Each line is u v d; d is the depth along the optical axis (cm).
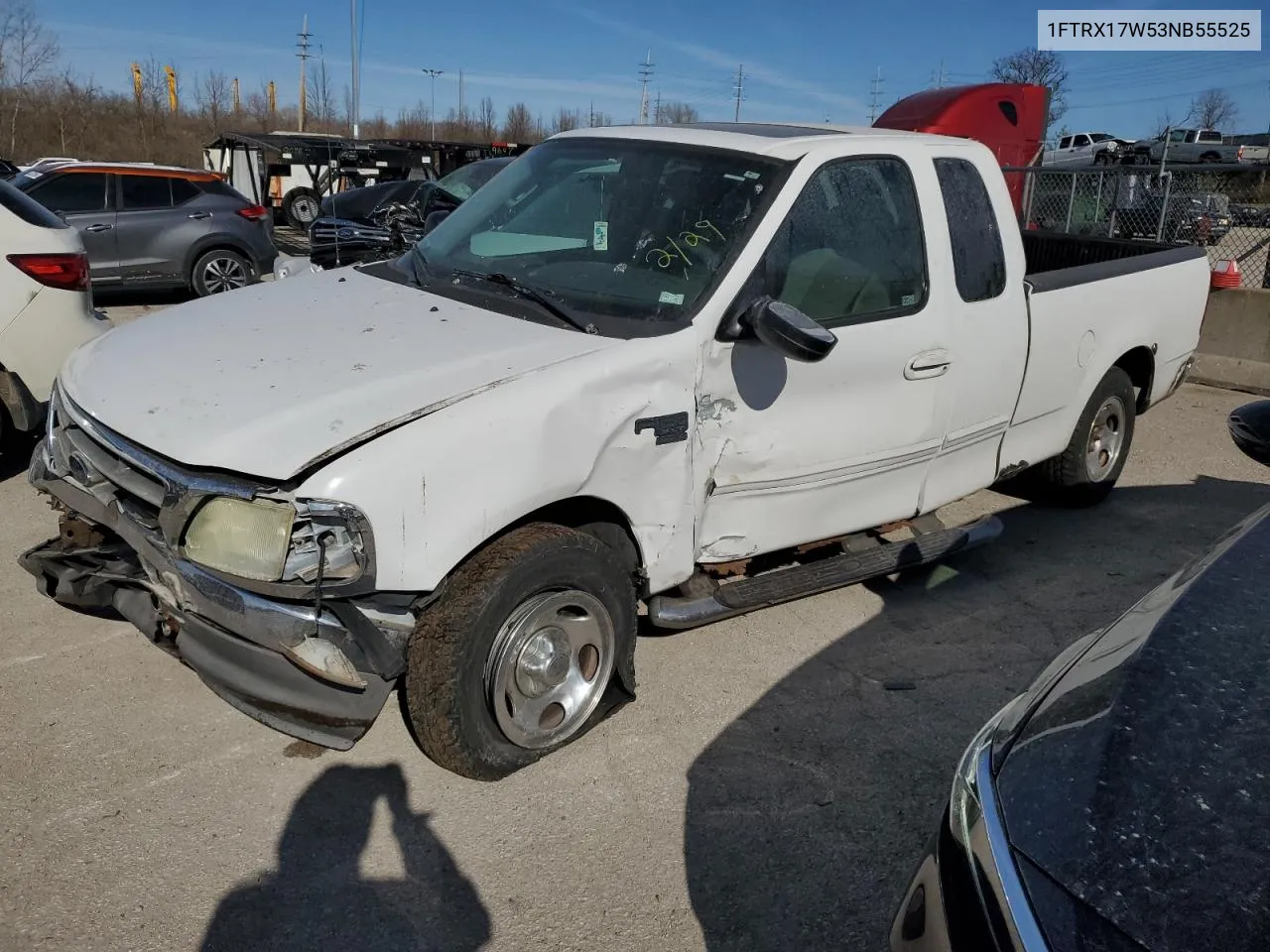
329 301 368
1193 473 680
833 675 401
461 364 303
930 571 508
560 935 266
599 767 335
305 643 271
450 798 315
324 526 265
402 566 272
